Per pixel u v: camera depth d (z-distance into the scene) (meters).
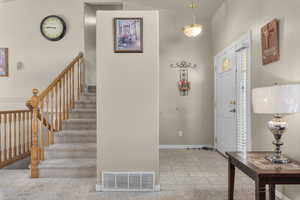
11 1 5.01
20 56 5.00
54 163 3.43
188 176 3.39
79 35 5.02
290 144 2.43
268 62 2.83
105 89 2.84
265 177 1.74
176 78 5.56
